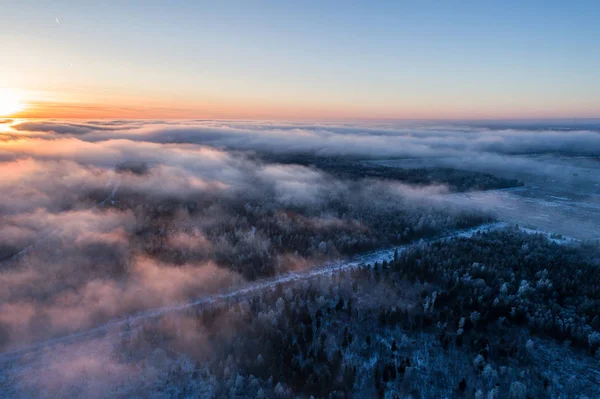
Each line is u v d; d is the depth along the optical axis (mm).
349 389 73312
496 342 79938
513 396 67188
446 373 74750
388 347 81562
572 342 78750
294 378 74500
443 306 92188
